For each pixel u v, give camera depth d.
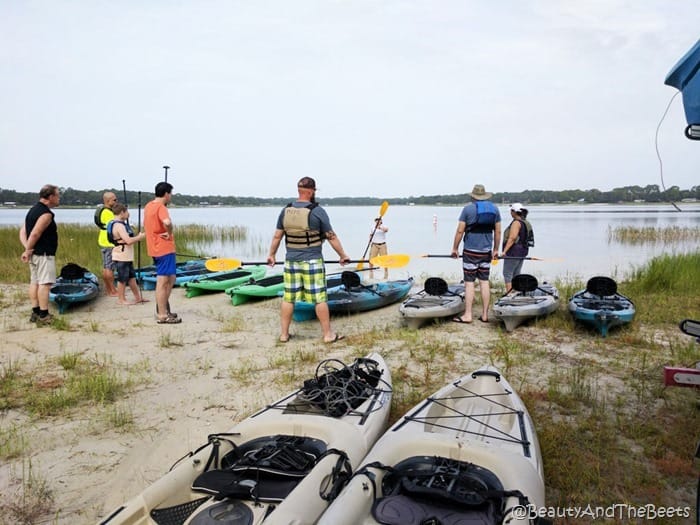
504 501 3.15
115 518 2.87
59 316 8.91
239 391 5.76
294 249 7.23
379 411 4.48
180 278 12.03
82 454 4.45
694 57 3.19
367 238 28.00
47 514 3.65
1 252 15.38
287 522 2.83
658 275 10.78
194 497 3.32
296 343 7.48
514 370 6.25
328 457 3.52
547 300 8.48
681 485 3.88
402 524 2.98
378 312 9.62
